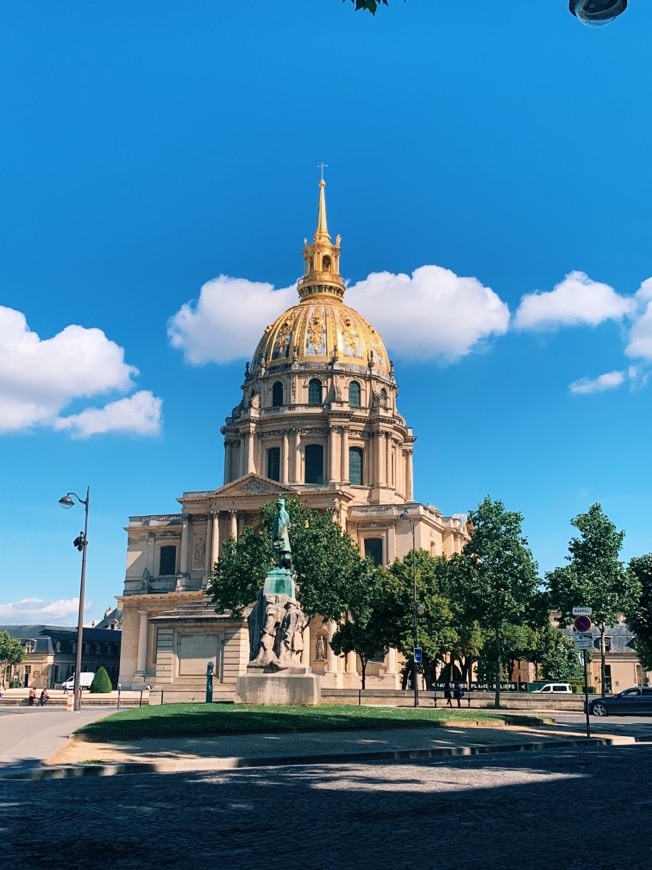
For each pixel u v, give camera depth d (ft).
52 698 309.63
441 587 315.99
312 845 45.09
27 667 542.57
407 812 54.65
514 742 107.04
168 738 104.27
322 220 552.00
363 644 314.14
